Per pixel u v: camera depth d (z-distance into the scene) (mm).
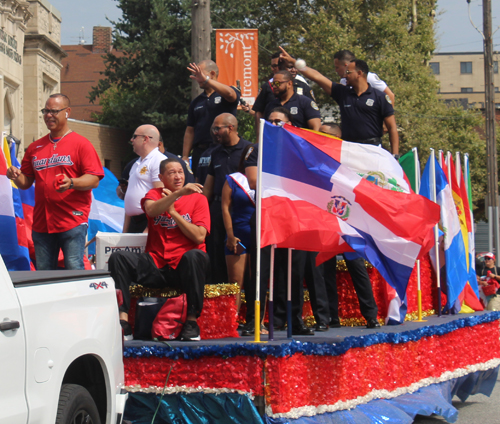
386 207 8844
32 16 35094
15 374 5062
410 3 49531
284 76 11664
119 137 53781
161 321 8438
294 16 49156
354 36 43344
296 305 9180
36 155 9727
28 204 12984
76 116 77125
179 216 8664
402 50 45250
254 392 7582
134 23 49875
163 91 49375
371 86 12234
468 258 13906
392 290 10750
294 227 8328
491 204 33438
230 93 12109
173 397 8086
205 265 8516
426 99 46219
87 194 9719
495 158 33844
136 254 8695
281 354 7465
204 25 16484
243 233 9914
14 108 32625
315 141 8781
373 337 8906
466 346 11516
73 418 5832
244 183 9805
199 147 12555
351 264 10250
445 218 12508
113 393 6520
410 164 12492
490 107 34094
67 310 5871
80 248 9570
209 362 7855
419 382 9938
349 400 8375
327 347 8055
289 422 7562
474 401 12641
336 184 8727
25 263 11836
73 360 5809
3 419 4848
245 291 9828
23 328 5227
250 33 17875
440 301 11914
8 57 31422
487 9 34219
